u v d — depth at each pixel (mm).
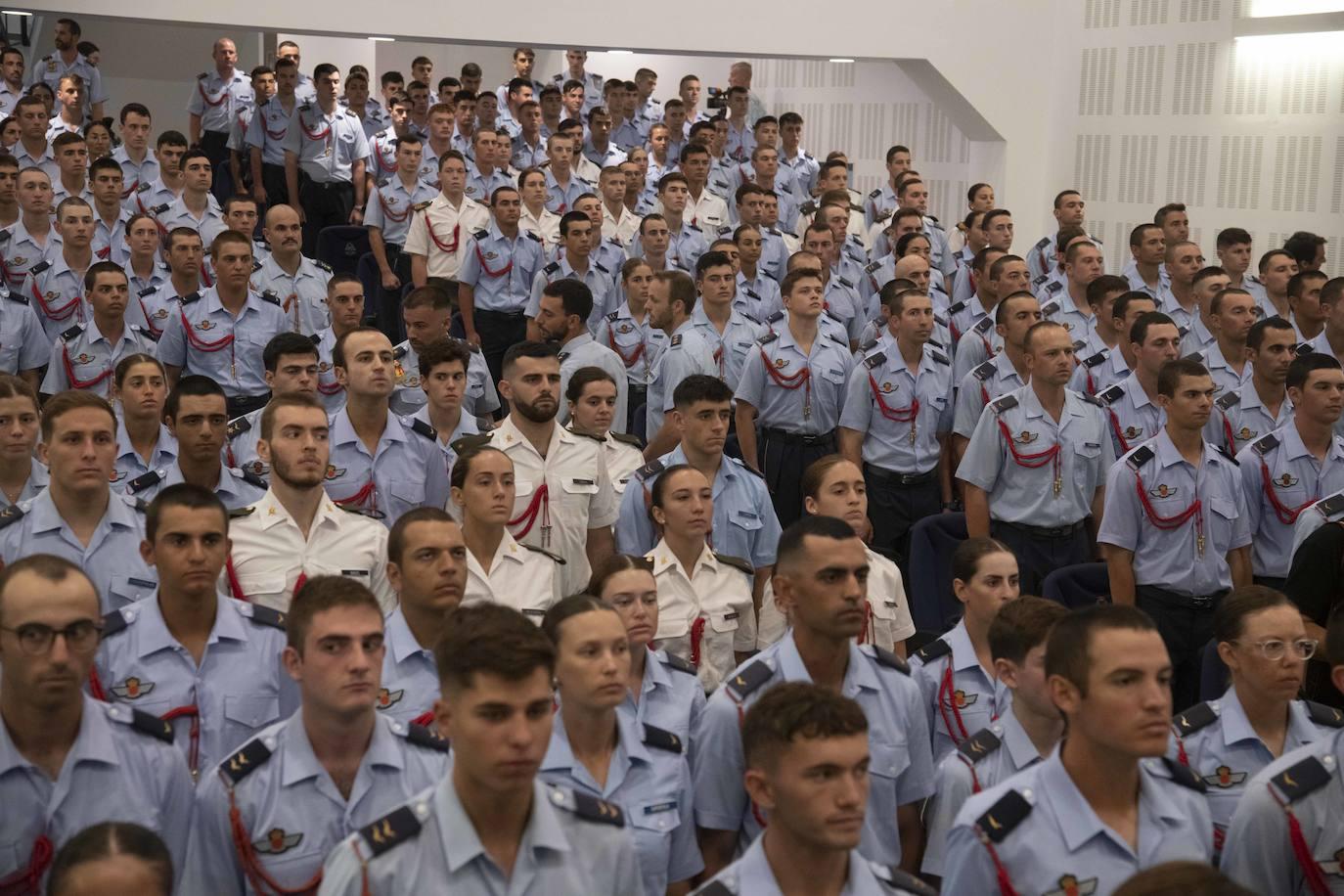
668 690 3611
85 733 2992
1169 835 2660
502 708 2350
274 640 3699
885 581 4547
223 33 16703
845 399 6848
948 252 11227
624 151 13969
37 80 13883
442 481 5406
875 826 3357
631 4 12195
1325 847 2842
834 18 12836
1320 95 11289
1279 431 5645
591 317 9234
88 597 2908
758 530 5223
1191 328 8133
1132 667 2557
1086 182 13477
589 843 2502
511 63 20109
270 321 7375
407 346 6812
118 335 7129
